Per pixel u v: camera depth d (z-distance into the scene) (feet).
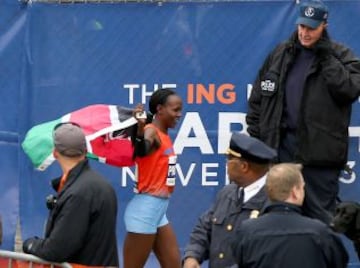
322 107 56.18
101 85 60.49
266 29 59.82
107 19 60.18
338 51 56.59
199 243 47.16
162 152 55.62
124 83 60.44
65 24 60.23
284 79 56.65
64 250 45.32
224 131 60.29
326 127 56.34
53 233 45.42
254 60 60.03
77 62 60.39
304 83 56.29
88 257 45.96
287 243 40.75
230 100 60.18
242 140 45.24
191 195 60.49
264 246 40.88
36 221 60.95
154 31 60.13
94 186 45.93
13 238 60.80
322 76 56.08
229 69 60.08
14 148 60.70
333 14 59.47
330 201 57.41
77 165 46.37
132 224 55.88
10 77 60.49
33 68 60.44
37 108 60.54
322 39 55.88
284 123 56.90
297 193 41.65
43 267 46.26
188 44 60.08
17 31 60.34
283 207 41.50
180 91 60.34
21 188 60.80
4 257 46.65
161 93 55.98
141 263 56.34
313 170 56.95
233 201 46.09
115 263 46.78
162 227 56.85
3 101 60.54
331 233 41.19
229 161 45.57
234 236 42.93
